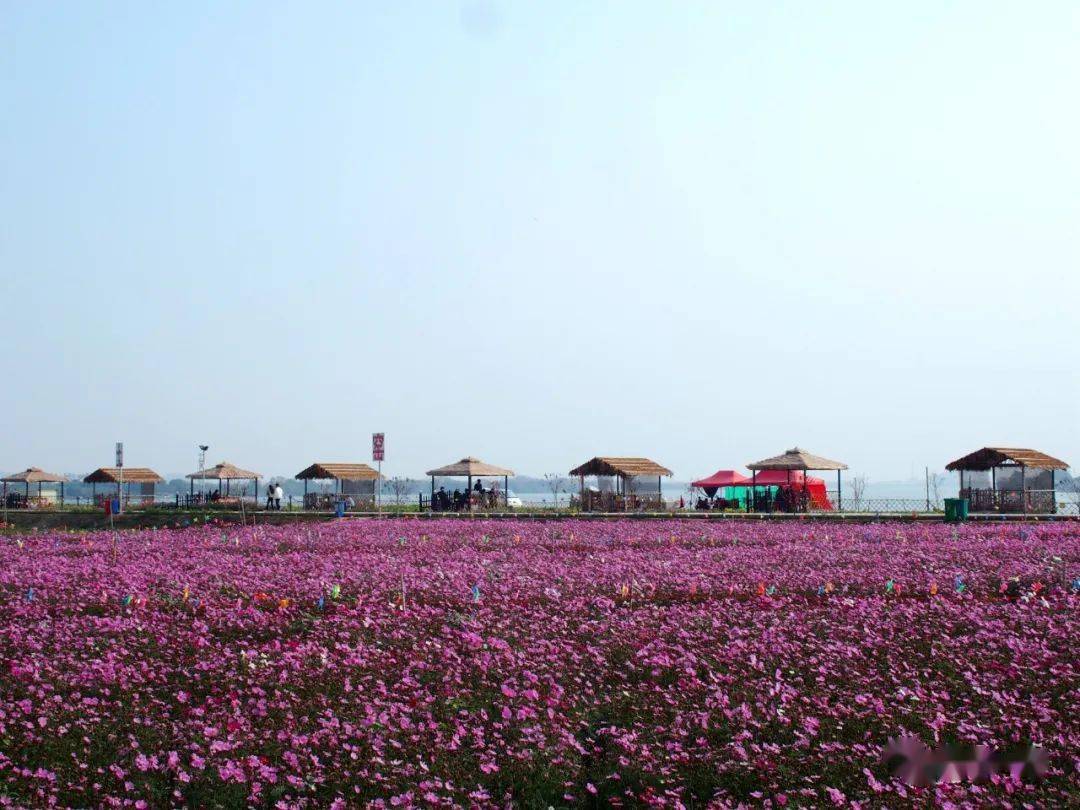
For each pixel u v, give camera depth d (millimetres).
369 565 23828
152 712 11422
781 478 53469
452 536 33531
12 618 16828
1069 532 32438
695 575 21844
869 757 9875
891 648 14133
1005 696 11680
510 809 9055
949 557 24672
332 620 16266
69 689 12172
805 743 10195
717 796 9250
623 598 18938
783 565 23672
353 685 12516
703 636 14875
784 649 13977
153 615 16766
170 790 9336
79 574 22156
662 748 10336
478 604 17891
